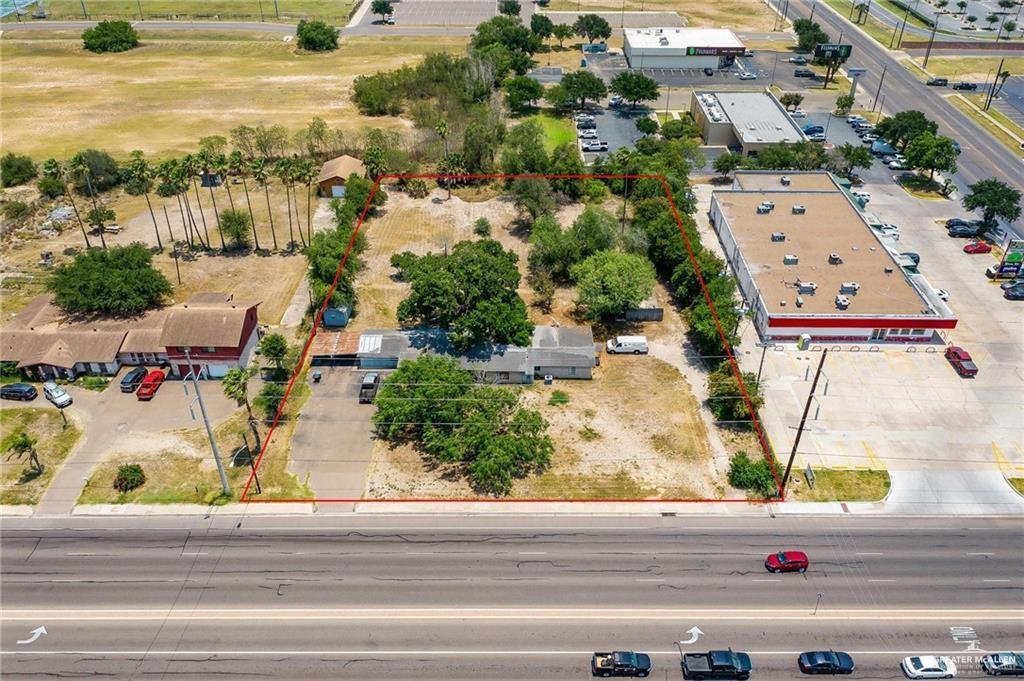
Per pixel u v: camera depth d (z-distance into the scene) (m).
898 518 75.81
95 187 144.88
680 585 68.75
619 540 73.56
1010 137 167.38
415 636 64.19
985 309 108.69
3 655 62.72
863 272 110.50
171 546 73.00
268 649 63.16
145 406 91.81
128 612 66.38
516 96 180.62
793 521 75.56
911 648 63.12
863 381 94.62
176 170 118.94
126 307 102.50
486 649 63.16
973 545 72.94
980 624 65.19
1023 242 113.56
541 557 71.75
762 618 65.69
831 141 164.75
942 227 131.88
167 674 61.16
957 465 82.00
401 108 186.38
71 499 78.31
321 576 69.75
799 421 88.00
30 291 113.06
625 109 186.62
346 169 146.25
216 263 121.56
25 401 92.44
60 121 175.75
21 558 71.69
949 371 96.38
